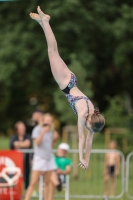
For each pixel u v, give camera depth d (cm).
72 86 1942
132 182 3606
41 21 1981
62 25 5288
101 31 5491
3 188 2811
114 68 6284
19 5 5597
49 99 7269
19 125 3177
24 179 3089
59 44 5428
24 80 5972
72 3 5191
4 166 2841
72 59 4722
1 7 5681
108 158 3186
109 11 5509
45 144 2745
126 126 5009
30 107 7688
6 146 5984
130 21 5341
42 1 5409
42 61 5597
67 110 4591
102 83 6297
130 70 5994
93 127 1853
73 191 3362
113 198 3103
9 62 5481
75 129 4588
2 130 7994
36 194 3083
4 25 5666
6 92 7250
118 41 5647
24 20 5566
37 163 2741
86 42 5534
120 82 6569
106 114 4997
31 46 5481
